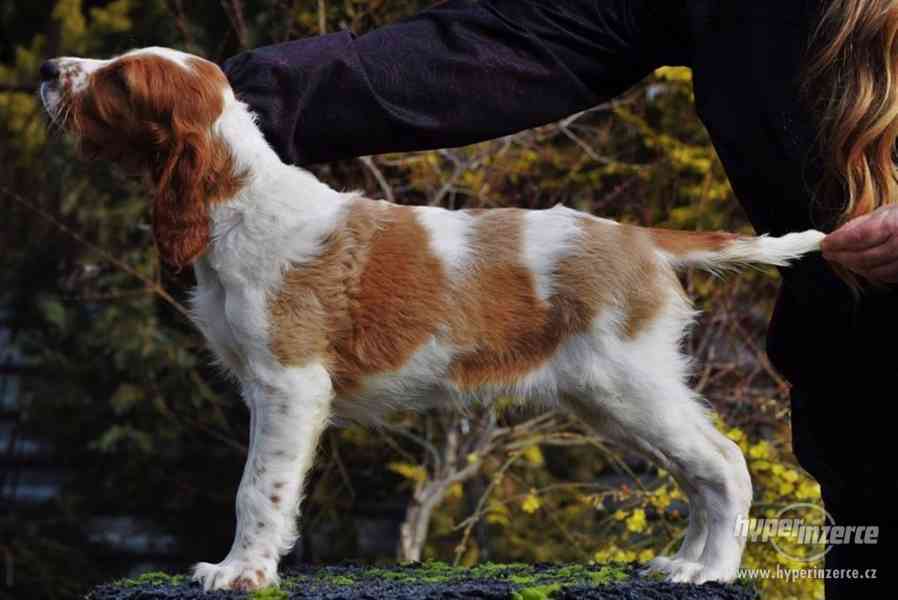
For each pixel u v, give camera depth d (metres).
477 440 9.27
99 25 10.95
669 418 4.62
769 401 8.55
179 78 4.59
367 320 4.60
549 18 4.64
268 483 4.46
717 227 9.42
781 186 4.34
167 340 10.11
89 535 11.39
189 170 4.55
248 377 4.60
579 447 10.13
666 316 4.68
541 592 3.92
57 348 10.97
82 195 10.38
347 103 4.54
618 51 4.66
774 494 7.98
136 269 9.85
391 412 4.85
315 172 9.18
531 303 4.66
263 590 3.95
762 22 4.35
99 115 4.62
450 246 4.69
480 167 9.16
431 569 4.88
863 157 4.06
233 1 9.33
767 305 9.59
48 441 11.48
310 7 9.34
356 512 10.77
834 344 4.37
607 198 9.31
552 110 4.66
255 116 4.62
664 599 3.96
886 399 4.32
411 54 4.56
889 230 3.77
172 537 11.30
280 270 4.55
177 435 10.58
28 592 11.12
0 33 13.01
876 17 4.03
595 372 4.62
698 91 4.50
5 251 10.97
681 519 8.52
